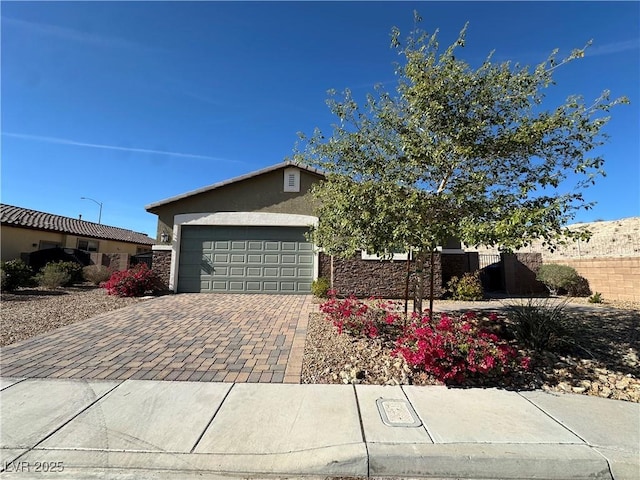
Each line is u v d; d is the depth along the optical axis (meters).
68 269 15.82
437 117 5.87
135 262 18.39
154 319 8.60
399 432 3.75
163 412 4.16
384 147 6.45
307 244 13.30
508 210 5.69
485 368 5.04
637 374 5.40
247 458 3.38
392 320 6.75
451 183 6.38
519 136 5.54
